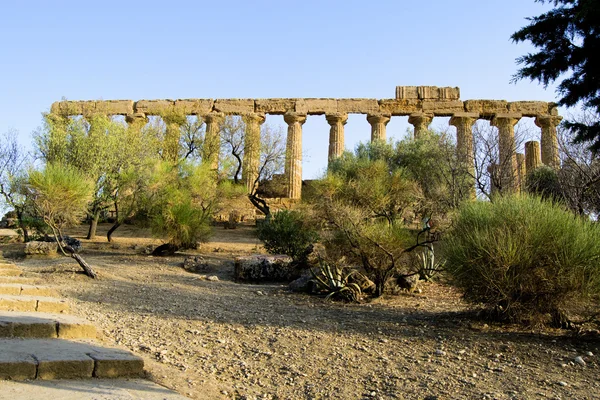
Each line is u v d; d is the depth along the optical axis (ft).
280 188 110.83
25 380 15.26
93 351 17.99
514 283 24.91
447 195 61.16
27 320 20.42
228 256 60.59
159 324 25.88
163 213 59.06
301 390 17.24
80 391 14.75
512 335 23.53
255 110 121.29
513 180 67.82
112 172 70.90
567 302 24.76
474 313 28.37
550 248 24.58
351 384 17.80
